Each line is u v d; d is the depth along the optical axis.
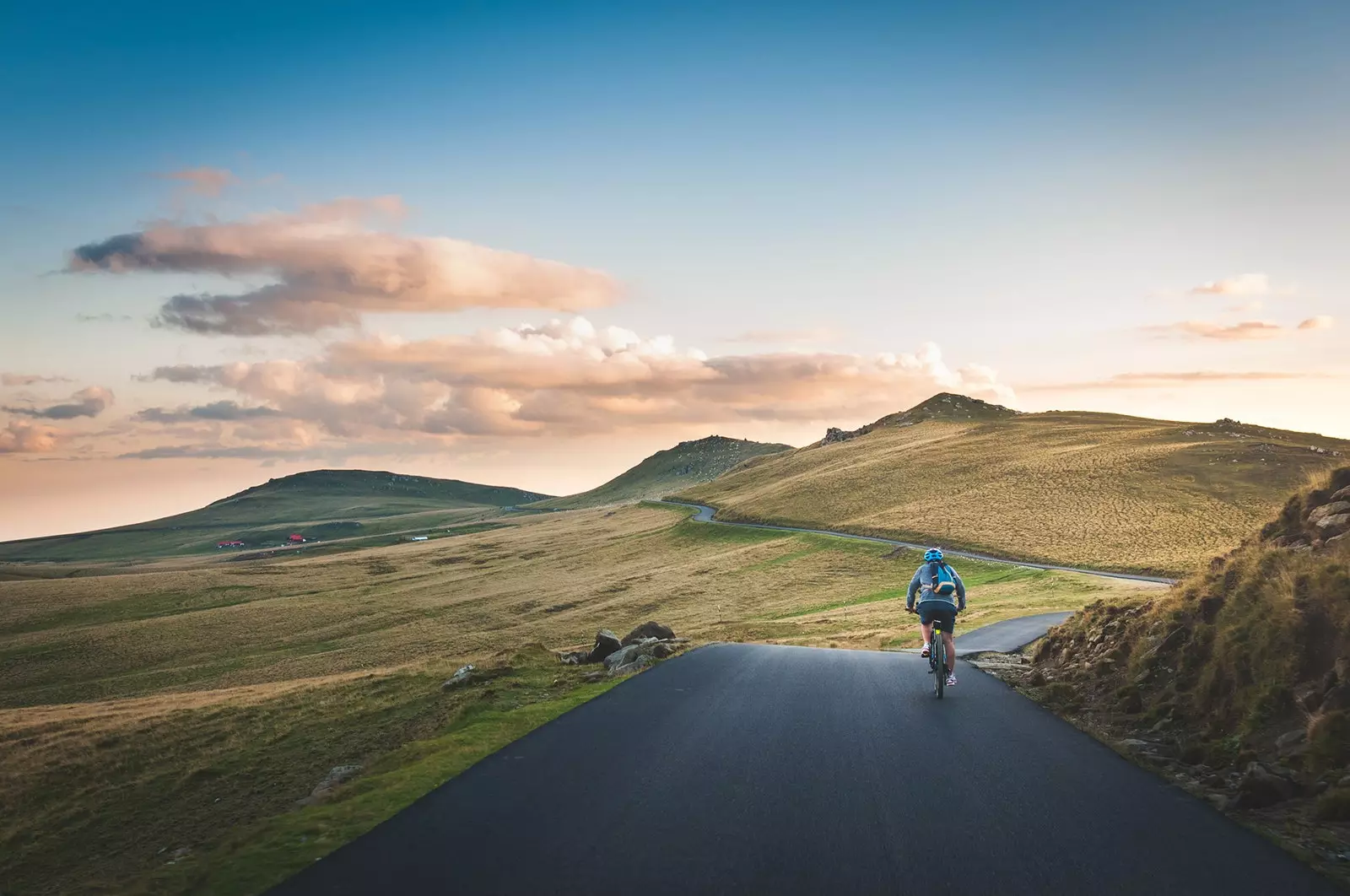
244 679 70.31
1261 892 4.80
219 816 16.53
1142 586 50.28
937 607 11.73
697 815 6.24
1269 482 106.19
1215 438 146.12
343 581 135.62
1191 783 7.36
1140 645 11.87
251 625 95.69
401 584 127.75
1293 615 8.79
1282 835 5.87
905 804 6.50
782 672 13.95
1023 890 4.83
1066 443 156.88
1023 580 61.53
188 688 69.06
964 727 9.50
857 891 4.80
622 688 12.30
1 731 30.91
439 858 5.44
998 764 7.79
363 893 4.91
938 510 110.38
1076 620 16.05
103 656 84.25
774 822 6.07
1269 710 8.24
